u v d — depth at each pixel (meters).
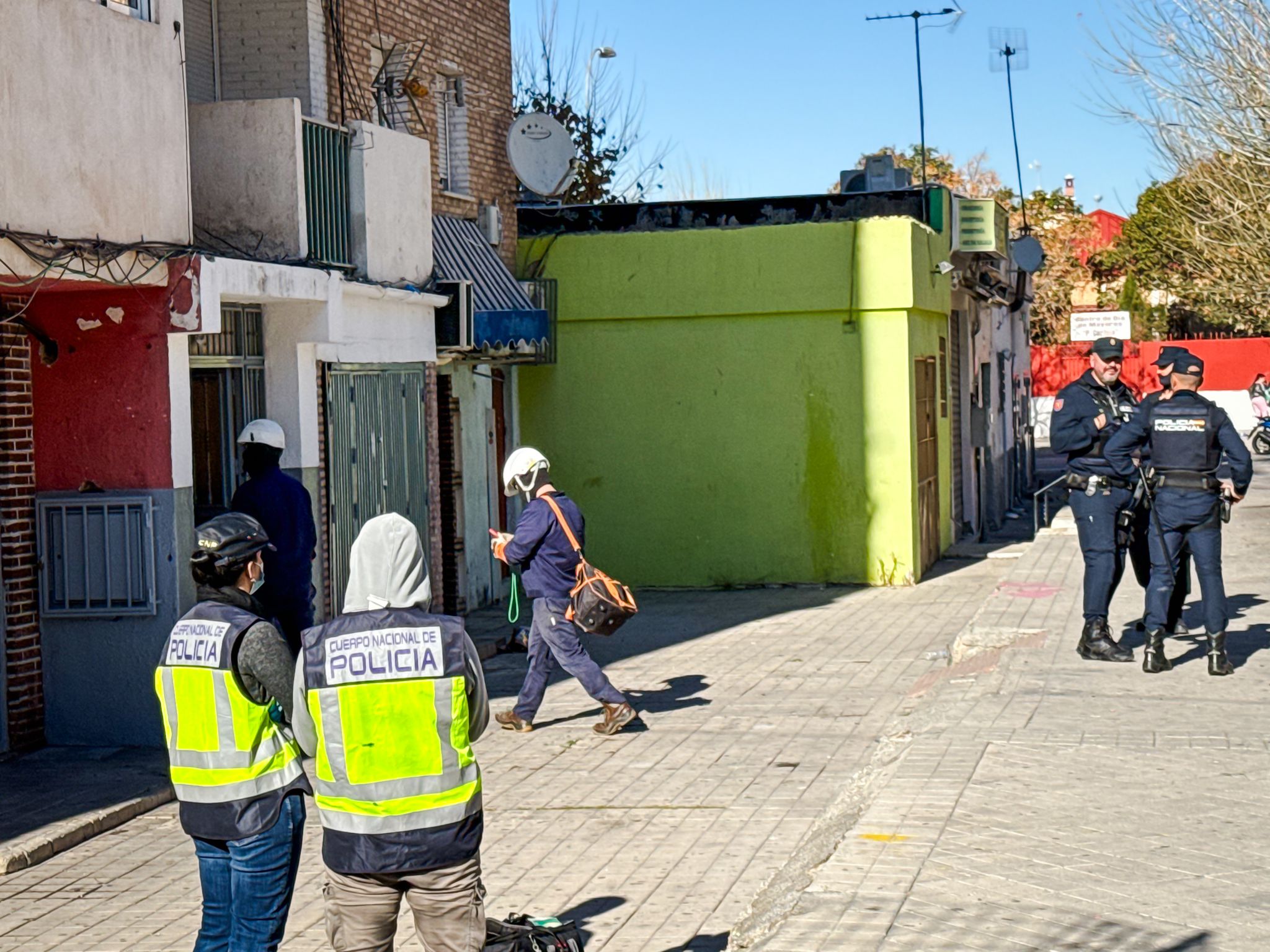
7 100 8.54
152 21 10.09
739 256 18.59
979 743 8.12
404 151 14.10
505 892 6.94
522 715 10.59
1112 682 9.67
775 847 7.50
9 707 10.12
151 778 9.37
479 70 17.59
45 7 8.88
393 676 4.38
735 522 18.91
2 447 10.11
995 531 26.48
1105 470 10.31
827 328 18.53
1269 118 19.22
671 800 8.52
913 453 18.50
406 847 4.36
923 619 15.66
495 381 18.53
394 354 13.98
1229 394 52.19
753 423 18.80
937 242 19.69
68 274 8.99
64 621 10.35
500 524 18.67
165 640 10.23
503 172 18.34
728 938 6.10
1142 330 58.78
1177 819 6.55
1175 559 9.86
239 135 11.82
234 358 11.84
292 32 13.33
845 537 18.62
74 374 10.25
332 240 12.65
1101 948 5.02
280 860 5.04
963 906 5.48
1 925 6.82
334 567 12.78
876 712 10.82
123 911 6.96
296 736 4.57
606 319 19.03
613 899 6.78
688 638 15.04
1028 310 34.38
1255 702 8.89
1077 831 6.40
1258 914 5.33
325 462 12.69
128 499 10.20
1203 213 22.38
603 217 19.48
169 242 10.10
